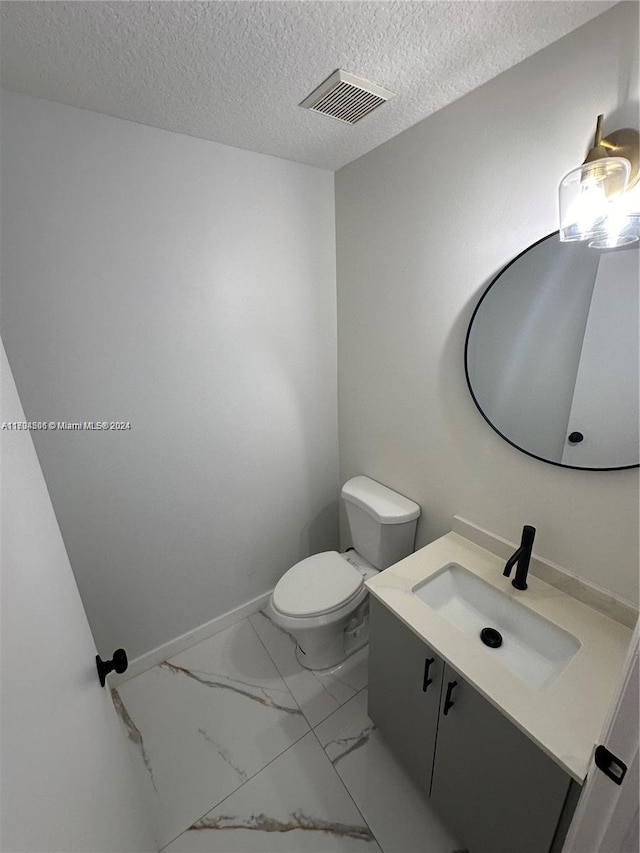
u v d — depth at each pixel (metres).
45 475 1.40
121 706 1.67
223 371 1.71
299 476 2.11
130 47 0.93
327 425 2.14
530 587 1.23
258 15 0.84
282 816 1.29
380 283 1.67
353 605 1.66
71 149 1.21
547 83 1.00
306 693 1.71
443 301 1.41
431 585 1.33
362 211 1.68
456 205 1.29
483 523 1.45
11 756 0.44
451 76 1.09
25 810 0.45
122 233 1.36
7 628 0.47
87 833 0.62
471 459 1.44
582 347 1.05
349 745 1.50
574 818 0.69
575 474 1.13
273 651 1.92
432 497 1.65
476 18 0.87
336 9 0.83
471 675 0.96
